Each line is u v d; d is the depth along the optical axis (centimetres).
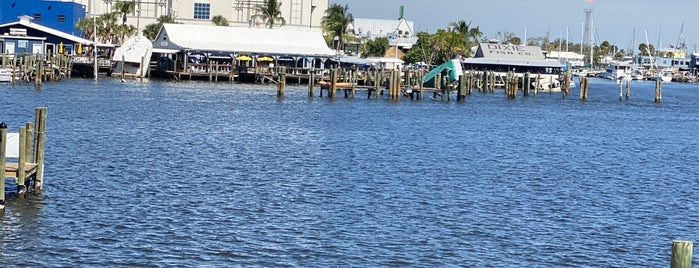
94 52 14600
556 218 4359
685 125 10325
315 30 19075
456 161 6159
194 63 15100
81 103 9506
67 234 3744
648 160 6762
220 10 18538
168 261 3462
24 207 4097
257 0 18588
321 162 5869
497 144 7369
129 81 13812
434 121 9144
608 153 7106
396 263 3531
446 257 3631
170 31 15238
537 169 5938
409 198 4697
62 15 16850
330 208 4384
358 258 3575
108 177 4975
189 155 5975
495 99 13400
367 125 8438
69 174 4981
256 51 15000
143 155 5869
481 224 4159
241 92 12506
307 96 12038
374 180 5209
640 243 3950
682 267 2292
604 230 4147
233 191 4734
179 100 10662
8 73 11631
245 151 6288
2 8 16512
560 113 11244
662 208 4716
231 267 3422
